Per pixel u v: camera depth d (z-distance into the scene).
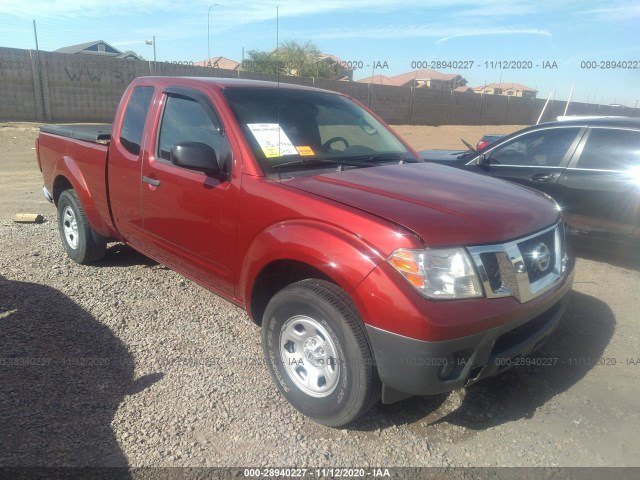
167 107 4.05
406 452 2.81
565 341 4.10
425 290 2.53
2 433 2.80
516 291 2.75
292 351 3.11
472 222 2.76
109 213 4.64
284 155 3.47
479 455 2.81
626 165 5.29
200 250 3.67
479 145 11.61
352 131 4.17
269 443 2.84
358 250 2.64
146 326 4.08
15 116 20.55
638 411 3.24
